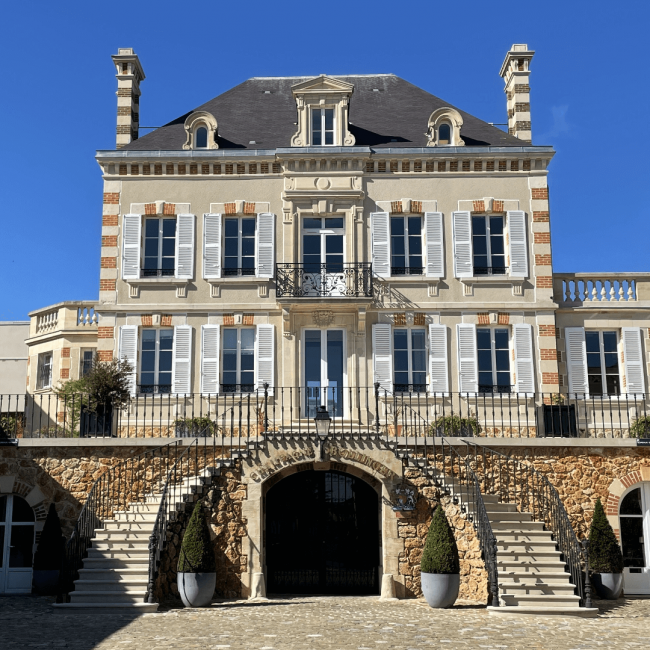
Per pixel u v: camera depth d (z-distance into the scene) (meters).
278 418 22.03
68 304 25.73
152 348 22.72
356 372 22.20
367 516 18.27
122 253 23.03
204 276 22.84
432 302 22.67
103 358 22.42
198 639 11.60
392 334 22.66
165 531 15.69
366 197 23.20
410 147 23.34
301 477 18.45
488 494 17.70
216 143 23.75
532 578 14.88
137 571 14.98
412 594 16.75
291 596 17.17
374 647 11.09
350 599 16.61
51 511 17.14
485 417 20.89
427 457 17.53
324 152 23.02
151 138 24.39
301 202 23.14
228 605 15.42
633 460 18.16
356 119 25.19
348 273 22.58
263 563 17.05
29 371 26.91
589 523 17.84
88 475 17.94
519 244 22.98
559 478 18.03
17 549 17.97
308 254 23.12
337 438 17.27
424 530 16.97
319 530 18.23
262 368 22.30
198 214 23.20
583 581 16.69
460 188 23.28
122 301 22.77
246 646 11.10
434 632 12.30
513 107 25.12
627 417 22.14
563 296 23.25
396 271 22.98
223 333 22.81
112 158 23.23
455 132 23.66
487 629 12.62
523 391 22.16
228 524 16.89
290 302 22.02
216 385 22.27
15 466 17.98
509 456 18.09
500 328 22.80
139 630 12.33
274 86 27.20
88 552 15.52
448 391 22.19
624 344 22.81
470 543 16.36
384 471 17.11
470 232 23.08
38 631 12.22
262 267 22.86
